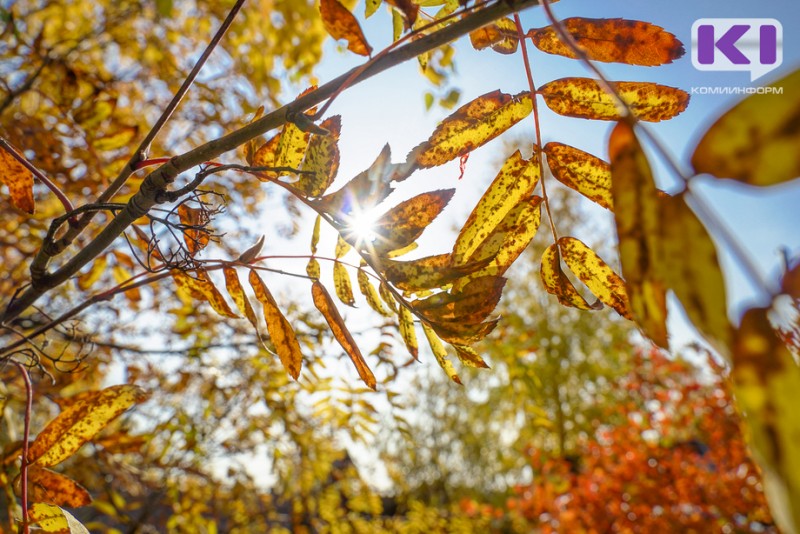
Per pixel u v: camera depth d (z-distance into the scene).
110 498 0.84
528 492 2.21
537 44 0.20
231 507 1.19
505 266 0.20
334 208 0.20
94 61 0.89
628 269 0.09
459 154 0.20
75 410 0.24
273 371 0.78
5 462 0.27
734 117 0.08
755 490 1.79
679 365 2.14
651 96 0.19
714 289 0.08
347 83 0.18
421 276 0.20
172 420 0.69
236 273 0.24
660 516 1.93
